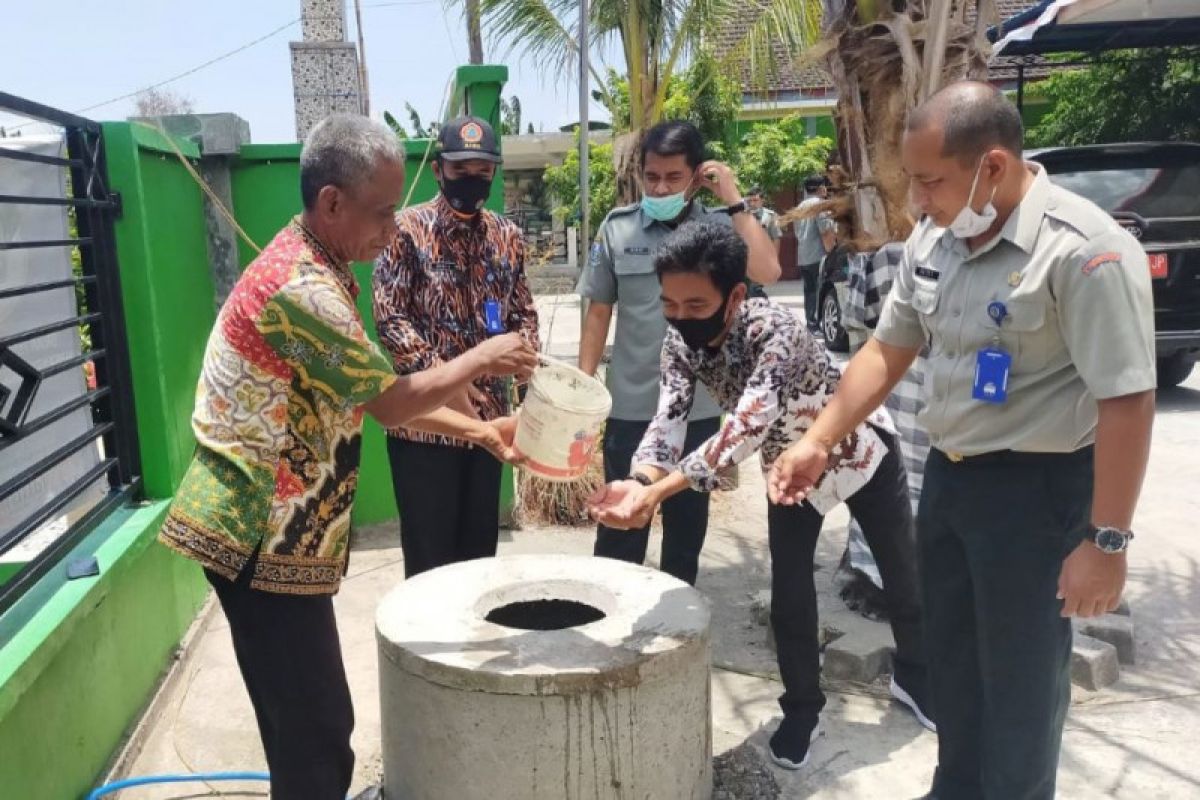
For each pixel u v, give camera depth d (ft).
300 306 6.58
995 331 7.08
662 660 7.56
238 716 10.82
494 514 11.32
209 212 15.43
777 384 8.27
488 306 10.74
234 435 6.89
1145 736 10.07
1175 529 15.94
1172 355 24.49
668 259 8.24
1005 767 7.62
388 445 10.87
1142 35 29.60
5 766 7.41
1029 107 50.19
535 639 7.87
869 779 9.46
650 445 9.03
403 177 7.02
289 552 7.02
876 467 9.41
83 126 10.53
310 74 26.30
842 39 12.60
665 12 20.75
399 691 7.89
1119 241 6.52
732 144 42.98
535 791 7.47
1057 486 7.25
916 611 10.17
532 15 21.20
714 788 9.30
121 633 10.01
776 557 9.43
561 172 44.93
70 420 10.73
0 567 12.50
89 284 11.12
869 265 12.69
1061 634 7.48
